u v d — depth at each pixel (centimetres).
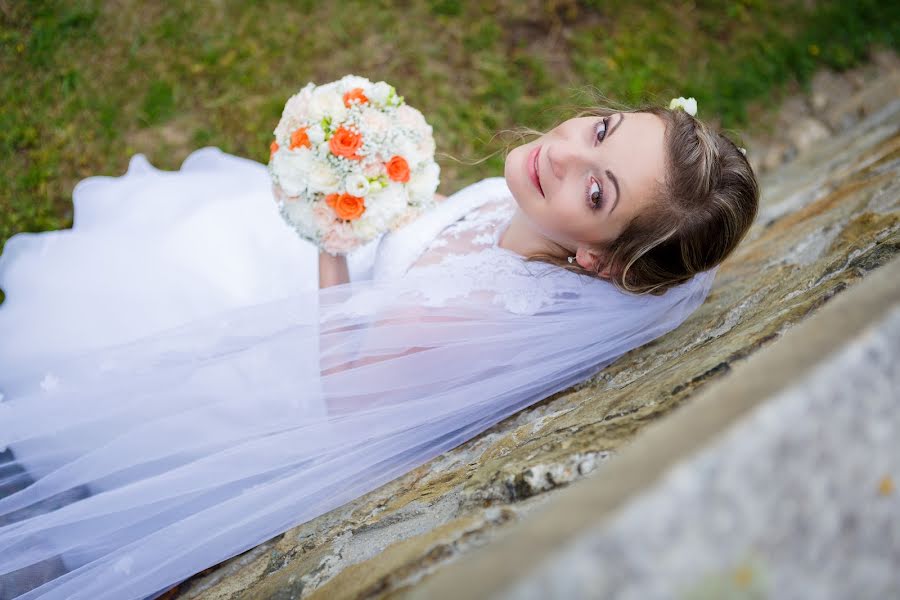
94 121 339
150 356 187
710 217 189
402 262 209
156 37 361
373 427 185
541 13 416
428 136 199
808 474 69
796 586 65
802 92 420
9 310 221
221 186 271
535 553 60
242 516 177
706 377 134
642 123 188
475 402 189
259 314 187
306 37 379
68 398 185
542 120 378
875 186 236
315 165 185
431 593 66
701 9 437
